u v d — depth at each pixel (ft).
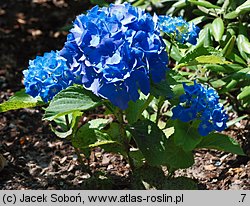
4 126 12.01
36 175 10.43
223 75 11.12
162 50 8.39
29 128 11.97
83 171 10.46
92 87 8.02
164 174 9.50
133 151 9.37
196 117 8.52
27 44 15.30
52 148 11.25
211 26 10.56
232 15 10.42
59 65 8.64
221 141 8.93
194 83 8.64
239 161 10.46
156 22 8.43
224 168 10.34
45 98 8.71
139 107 9.10
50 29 15.97
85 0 16.67
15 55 14.82
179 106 8.54
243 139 10.93
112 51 7.95
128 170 10.33
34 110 12.53
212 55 8.90
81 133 9.27
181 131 8.66
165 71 8.35
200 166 10.43
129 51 7.90
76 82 8.44
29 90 8.75
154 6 13.61
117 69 7.88
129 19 8.13
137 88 7.99
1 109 9.00
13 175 10.43
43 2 17.46
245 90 9.84
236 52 10.84
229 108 11.65
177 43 9.57
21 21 16.43
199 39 10.44
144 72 7.99
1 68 14.20
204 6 10.63
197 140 8.60
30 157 11.01
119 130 9.31
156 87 8.43
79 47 8.05
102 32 8.02
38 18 16.53
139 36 8.01
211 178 10.09
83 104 8.38
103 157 10.79
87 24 8.07
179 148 8.80
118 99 7.94
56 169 10.59
